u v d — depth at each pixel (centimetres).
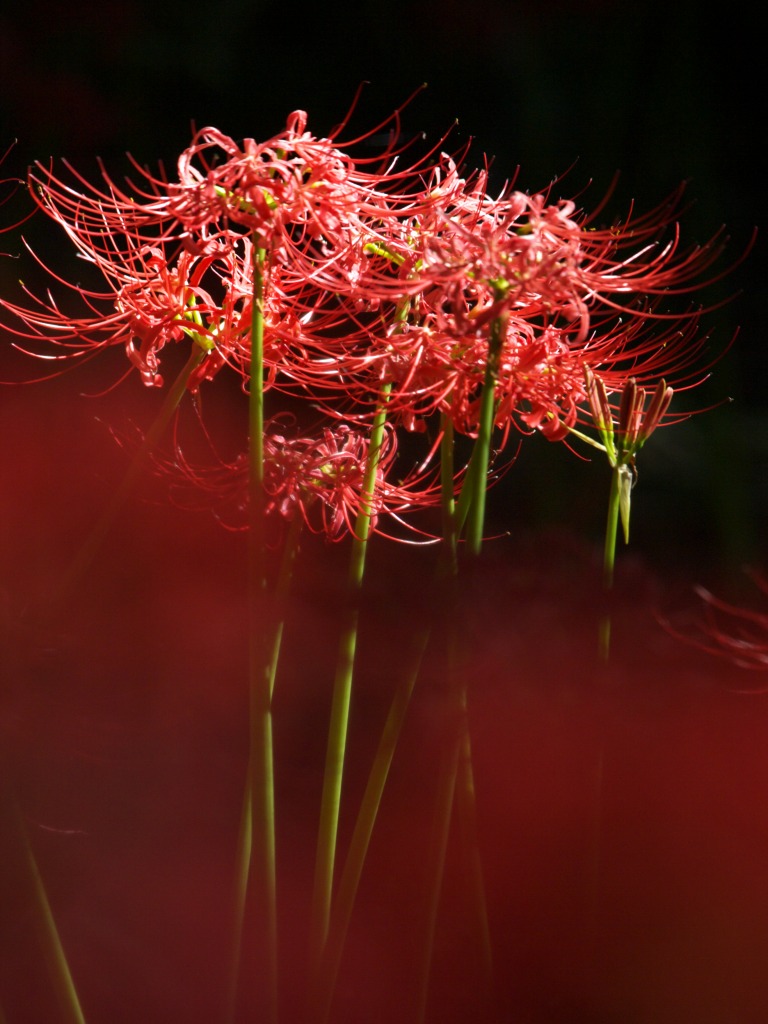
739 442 596
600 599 249
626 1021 238
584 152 660
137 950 245
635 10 640
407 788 255
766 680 256
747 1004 238
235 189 244
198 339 253
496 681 249
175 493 258
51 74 609
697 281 646
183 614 269
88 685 254
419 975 242
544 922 244
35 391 455
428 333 244
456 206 250
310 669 268
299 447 252
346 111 696
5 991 244
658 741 249
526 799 248
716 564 498
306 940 247
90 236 257
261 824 242
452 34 655
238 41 684
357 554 246
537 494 569
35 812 250
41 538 351
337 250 246
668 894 243
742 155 692
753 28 649
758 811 246
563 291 240
